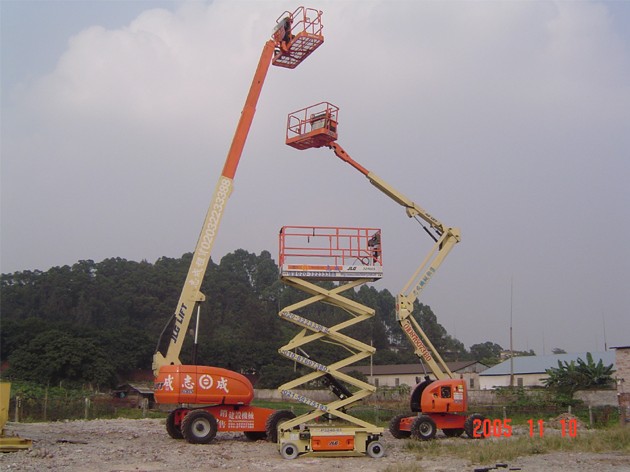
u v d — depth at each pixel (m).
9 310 91.94
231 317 97.88
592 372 45.47
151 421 34.38
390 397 51.75
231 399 21.25
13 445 18.39
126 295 95.00
